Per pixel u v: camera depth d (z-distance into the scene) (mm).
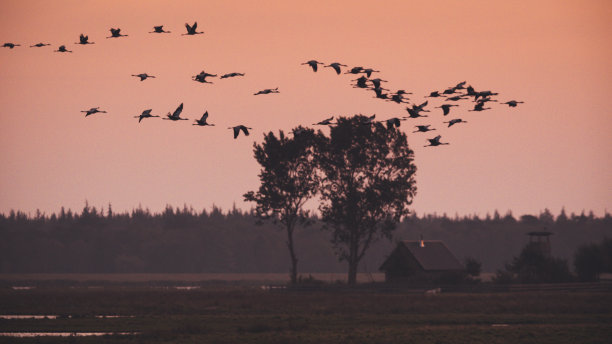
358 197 102375
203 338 44000
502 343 42156
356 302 73250
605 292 87375
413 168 104062
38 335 46875
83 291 103750
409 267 100812
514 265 97375
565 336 44906
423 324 52688
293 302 74375
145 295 87812
